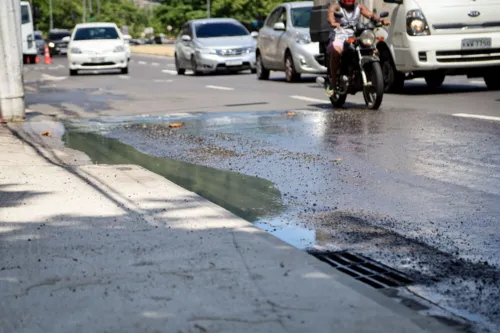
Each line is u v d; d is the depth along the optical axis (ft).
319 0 48.70
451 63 46.37
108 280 12.10
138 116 39.45
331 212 17.37
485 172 21.42
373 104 38.45
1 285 11.99
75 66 86.79
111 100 49.57
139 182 20.17
